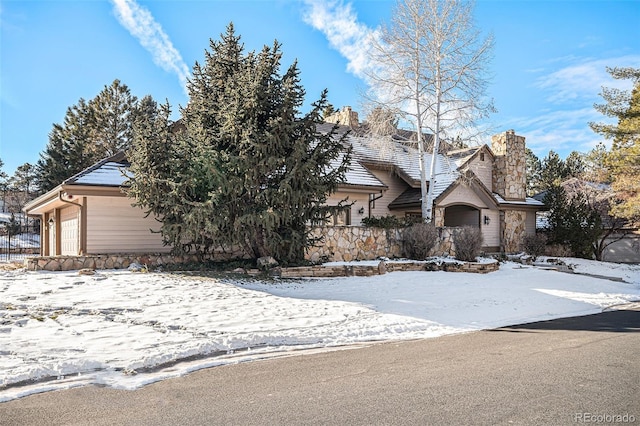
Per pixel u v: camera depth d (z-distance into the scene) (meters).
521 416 3.98
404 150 24.02
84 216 14.12
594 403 4.33
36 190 43.66
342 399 4.43
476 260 17.28
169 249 15.30
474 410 4.12
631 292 15.07
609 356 6.30
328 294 11.02
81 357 5.64
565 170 40.31
